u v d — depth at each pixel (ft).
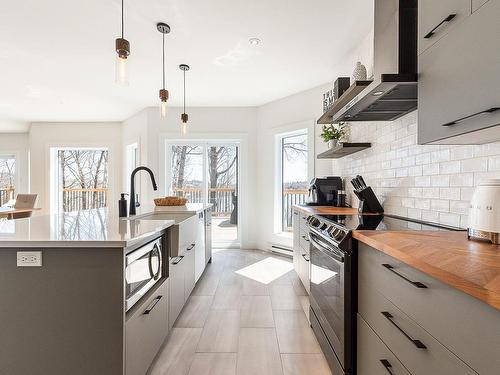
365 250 4.65
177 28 8.83
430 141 4.29
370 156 9.12
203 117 17.16
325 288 6.25
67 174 21.89
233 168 17.53
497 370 2.09
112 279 4.28
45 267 4.26
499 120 3.00
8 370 4.25
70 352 4.26
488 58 3.07
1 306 4.26
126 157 20.08
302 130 14.71
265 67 11.75
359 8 7.91
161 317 6.15
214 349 6.62
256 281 11.23
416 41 5.16
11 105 16.78
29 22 8.38
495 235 3.66
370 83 5.65
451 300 2.59
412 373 3.24
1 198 23.02
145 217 8.81
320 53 10.56
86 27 8.69
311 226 7.38
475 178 4.79
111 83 13.35
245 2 7.63
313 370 5.88
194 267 9.66
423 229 5.11
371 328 4.41
